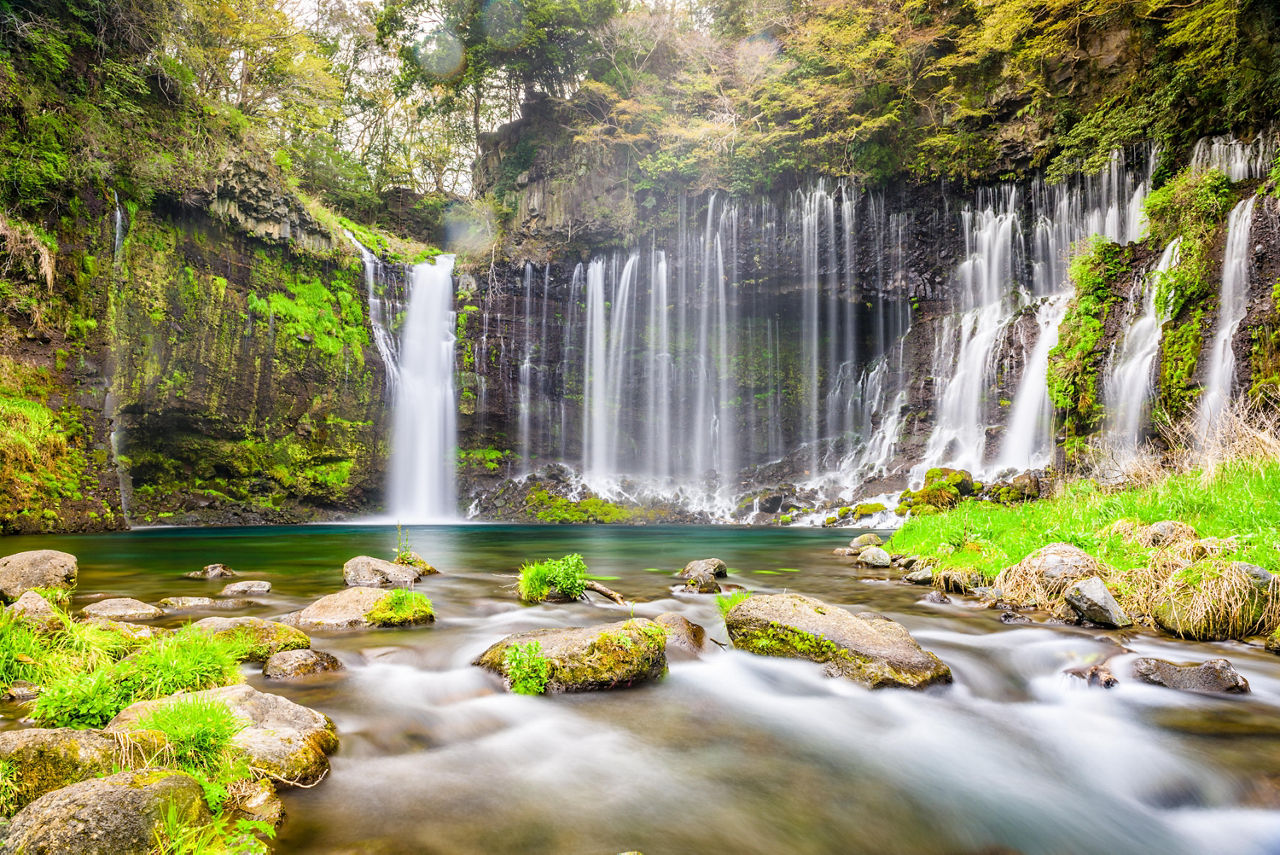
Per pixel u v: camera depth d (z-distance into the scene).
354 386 28.41
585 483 33.34
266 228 25.30
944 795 3.54
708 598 8.27
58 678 4.16
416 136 42.84
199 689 4.05
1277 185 17.55
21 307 18.38
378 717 4.21
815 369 34.31
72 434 19.22
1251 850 3.15
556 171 35.12
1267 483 8.23
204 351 23.45
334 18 40.47
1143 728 4.29
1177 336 18.66
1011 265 28.62
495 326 33.25
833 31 30.23
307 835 2.86
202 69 26.77
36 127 19.12
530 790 3.41
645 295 34.53
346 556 13.30
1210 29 22.52
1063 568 7.34
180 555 13.16
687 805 3.33
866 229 31.03
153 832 2.38
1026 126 27.78
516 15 33.69
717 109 33.66
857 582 9.78
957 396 29.08
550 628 6.02
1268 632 5.83
